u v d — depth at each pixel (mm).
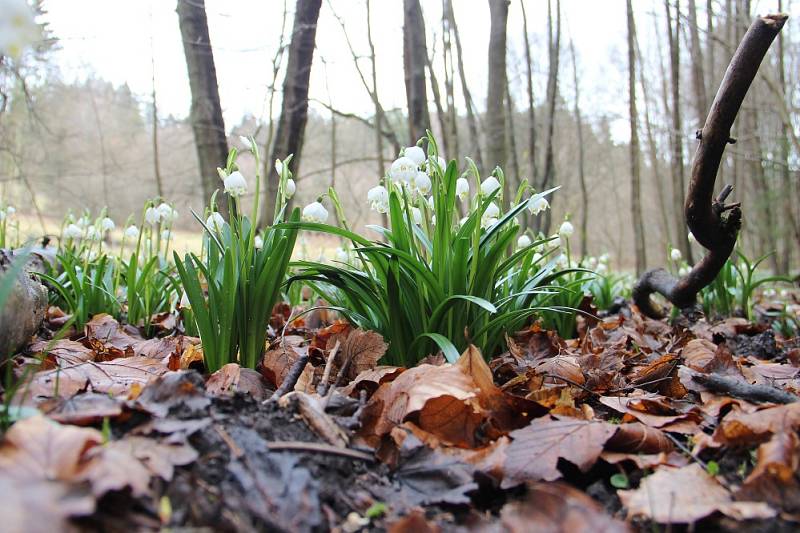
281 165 2100
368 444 1458
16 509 826
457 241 2094
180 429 1234
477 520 1189
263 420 1384
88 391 1630
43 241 4062
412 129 6797
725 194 2830
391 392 1618
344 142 12500
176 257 1959
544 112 14117
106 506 978
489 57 6988
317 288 2553
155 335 3141
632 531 1081
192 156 11766
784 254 12227
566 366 2258
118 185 11555
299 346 2629
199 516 1021
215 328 2021
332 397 1632
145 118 10656
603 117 16734
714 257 3062
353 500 1222
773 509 1181
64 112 10516
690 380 1996
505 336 2617
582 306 3725
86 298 2984
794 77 12156
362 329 2109
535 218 7832
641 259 9297
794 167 7723
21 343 1887
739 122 10766
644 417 1685
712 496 1235
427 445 1436
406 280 2158
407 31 6773
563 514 1102
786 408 1481
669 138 11797
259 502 1088
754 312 4758
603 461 1459
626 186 25094
